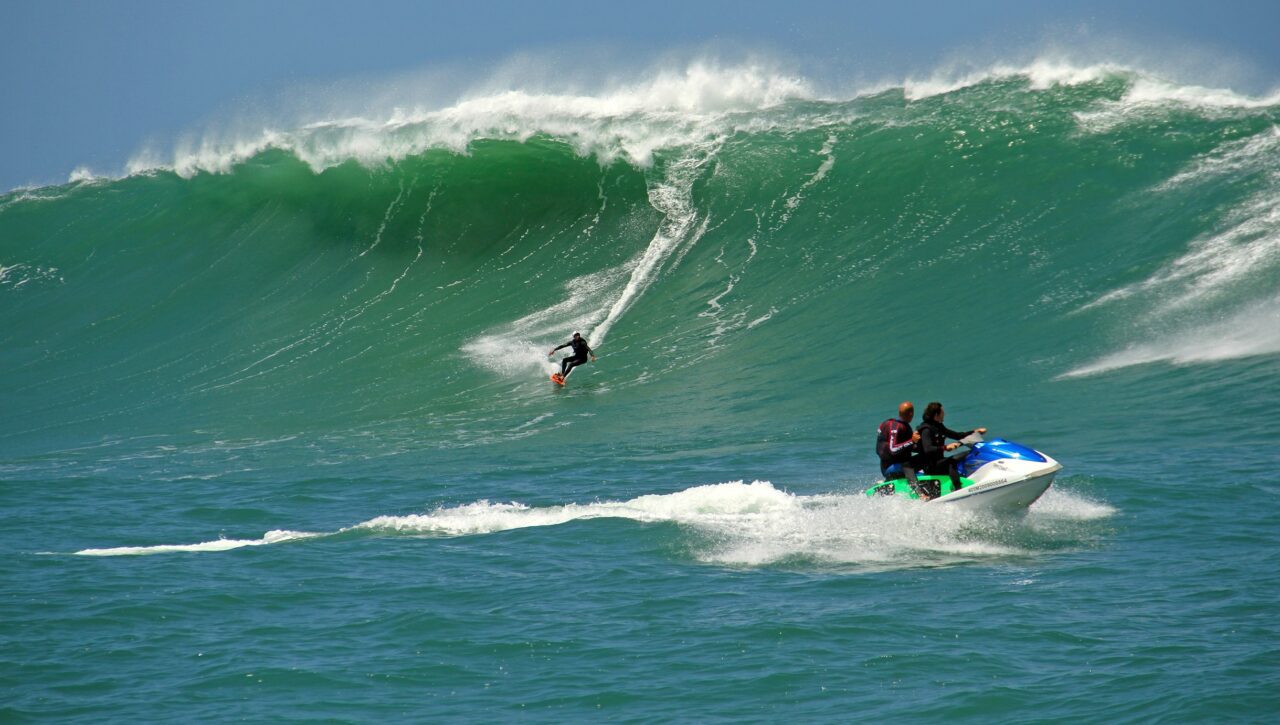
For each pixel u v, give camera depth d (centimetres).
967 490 4800
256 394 9806
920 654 3241
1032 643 3275
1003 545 4472
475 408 8906
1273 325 8144
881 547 4516
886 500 4966
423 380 9744
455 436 8081
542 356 9988
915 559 4322
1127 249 9544
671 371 9269
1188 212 9694
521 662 3325
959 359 8581
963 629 3434
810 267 10644
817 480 5953
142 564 4669
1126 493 5144
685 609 3766
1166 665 3034
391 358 10319
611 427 7969
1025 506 4853
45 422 9619
